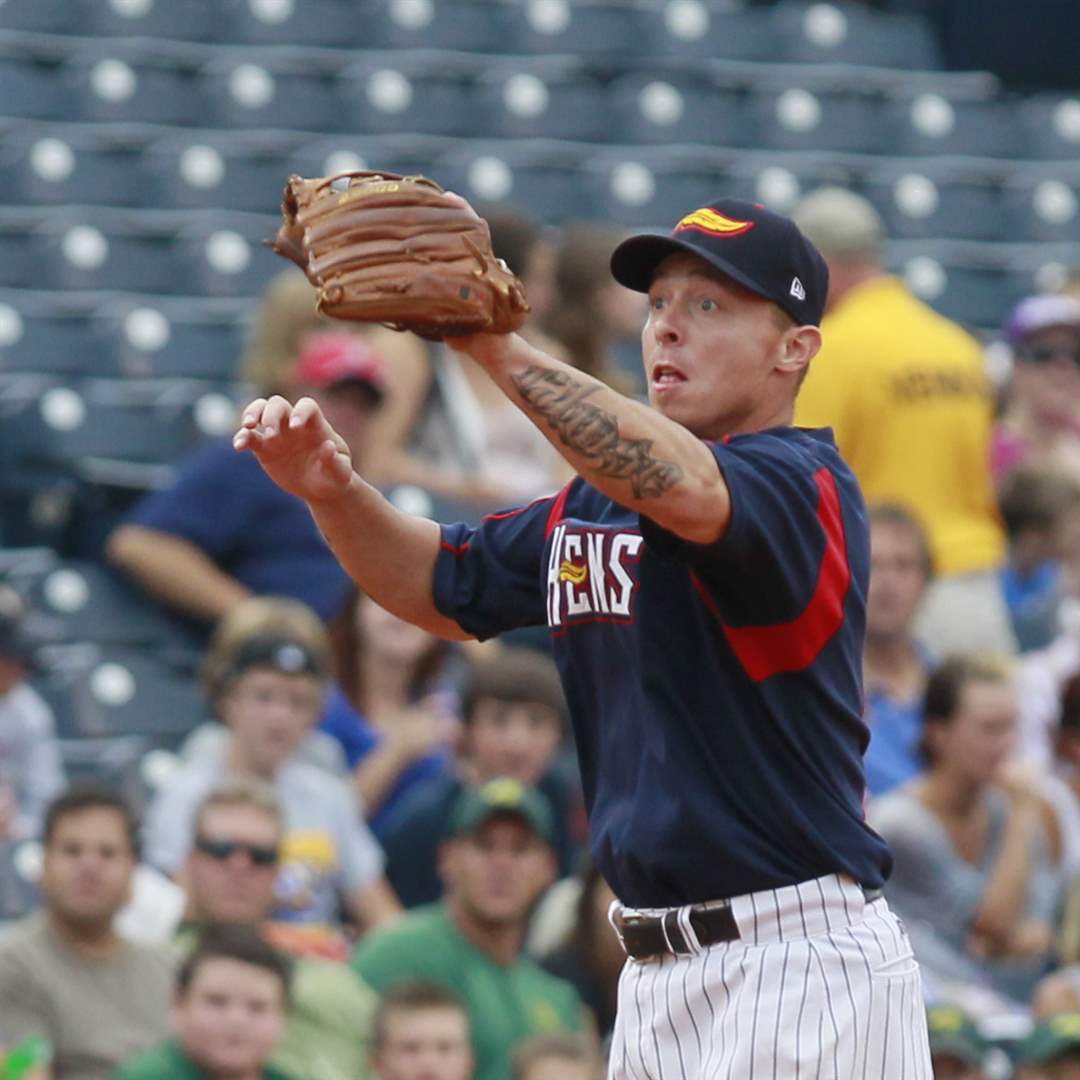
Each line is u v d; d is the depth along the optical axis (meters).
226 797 21.52
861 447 29.11
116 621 31.52
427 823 24.58
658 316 11.38
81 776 29.56
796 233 11.37
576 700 11.87
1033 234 44.41
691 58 46.84
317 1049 20.45
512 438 29.41
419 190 10.31
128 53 42.59
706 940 11.33
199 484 27.56
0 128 40.72
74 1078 20.31
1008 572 29.91
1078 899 23.42
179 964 20.11
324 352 26.50
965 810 23.88
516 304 10.37
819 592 11.00
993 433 32.88
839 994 11.17
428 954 21.33
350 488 11.99
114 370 36.41
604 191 41.62
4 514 34.03
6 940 20.62
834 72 47.38
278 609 24.23
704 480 10.45
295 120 42.81
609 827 11.52
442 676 27.62
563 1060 20.05
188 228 38.97
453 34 45.75
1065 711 25.45
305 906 23.30
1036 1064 21.02
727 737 11.21
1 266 38.03
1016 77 52.00
